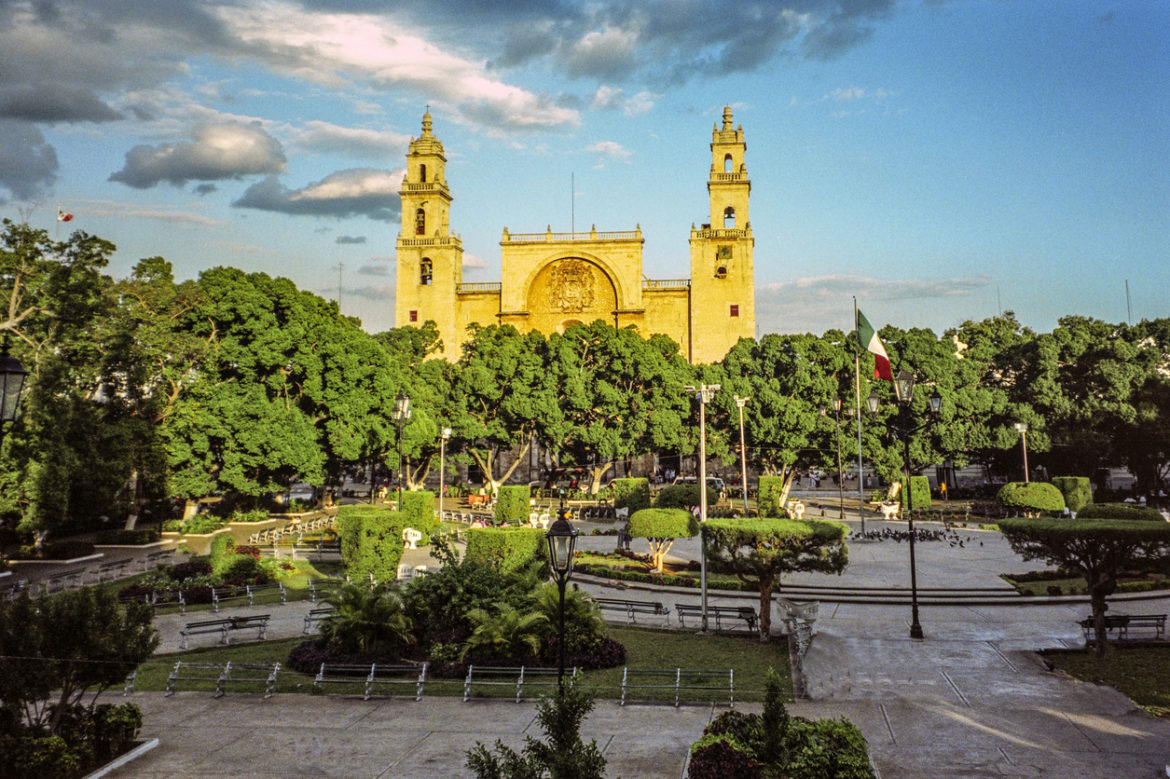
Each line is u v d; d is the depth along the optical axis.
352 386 68.88
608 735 20.64
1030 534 30.16
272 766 18.64
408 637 28.02
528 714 22.58
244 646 30.39
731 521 32.94
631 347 86.50
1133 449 78.81
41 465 45.56
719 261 114.31
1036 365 79.62
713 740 16.70
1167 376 80.56
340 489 88.00
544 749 14.13
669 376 84.50
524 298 115.12
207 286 62.41
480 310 118.94
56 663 18.20
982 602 37.88
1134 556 28.25
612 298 115.44
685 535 43.69
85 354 49.81
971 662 28.06
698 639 32.12
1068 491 68.12
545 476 97.31
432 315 115.69
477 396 88.19
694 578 42.50
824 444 79.62
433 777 17.95
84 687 19.20
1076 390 81.44
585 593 29.73
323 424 71.00
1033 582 41.34
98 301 49.41
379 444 73.25
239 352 62.41
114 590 20.44
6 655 17.81
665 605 39.06
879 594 39.53
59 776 17.23
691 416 85.25
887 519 68.69
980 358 84.62
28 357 45.88
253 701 23.83
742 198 115.38
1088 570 28.98
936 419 76.00
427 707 23.22
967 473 111.25
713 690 24.67
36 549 48.44
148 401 57.06
